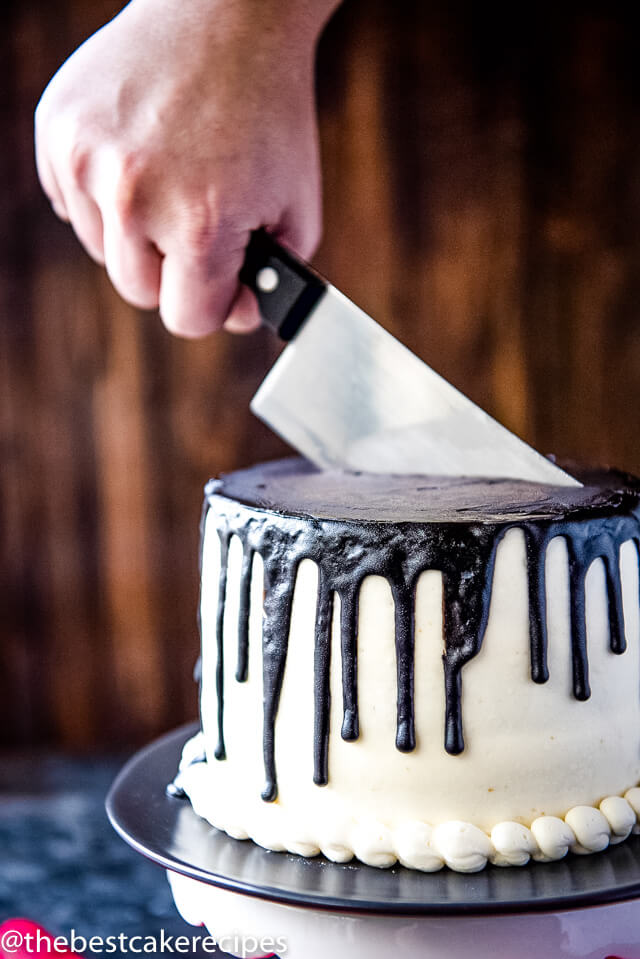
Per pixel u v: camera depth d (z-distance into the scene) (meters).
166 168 0.59
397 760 0.53
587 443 0.85
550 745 0.53
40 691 0.92
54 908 0.70
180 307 0.61
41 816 0.81
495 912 0.50
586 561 0.53
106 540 0.90
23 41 0.85
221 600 0.56
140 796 0.59
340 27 0.83
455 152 0.83
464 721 0.53
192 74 0.60
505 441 0.60
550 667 0.53
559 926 0.53
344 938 0.53
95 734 0.92
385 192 0.84
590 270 0.83
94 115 0.60
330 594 0.53
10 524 0.90
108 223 0.61
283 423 0.63
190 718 0.91
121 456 0.89
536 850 0.53
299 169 0.63
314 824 0.54
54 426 0.89
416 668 0.53
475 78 0.82
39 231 0.87
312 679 0.54
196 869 0.53
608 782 0.54
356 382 0.62
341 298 0.61
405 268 0.85
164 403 0.88
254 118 0.60
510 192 0.83
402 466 0.61
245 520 0.55
